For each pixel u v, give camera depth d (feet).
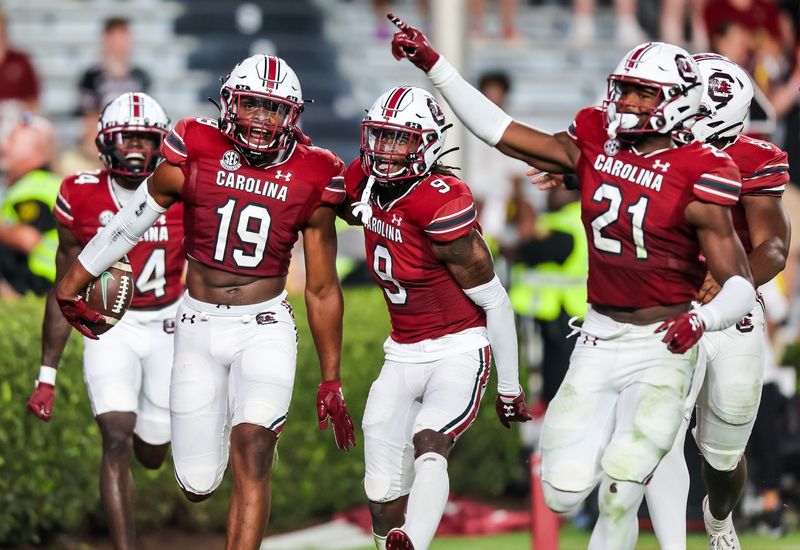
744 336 61.72
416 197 56.65
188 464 59.31
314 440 88.63
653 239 52.31
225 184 57.06
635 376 53.83
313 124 155.74
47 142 100.48
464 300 58.85
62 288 59.88
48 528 80.84
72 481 79.77
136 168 65.00
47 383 66.90
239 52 163.32
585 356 54.85
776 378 86.12
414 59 56.95
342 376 89.30
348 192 58.80
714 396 62.13
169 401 63.31
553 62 163.12
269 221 57.31
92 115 104.42
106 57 129.18
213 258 58.08
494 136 56.85
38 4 165.37
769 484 85.61
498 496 97.55
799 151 125.39
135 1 167.22
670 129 52.13
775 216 59.72
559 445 53.67
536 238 93.25
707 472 64.44
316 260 58.80
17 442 76.95
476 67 160.97
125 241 58.70
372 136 56.29
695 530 83.87
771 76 132.67
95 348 66.69
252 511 56.24
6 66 132.16
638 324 54.03
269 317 58.95
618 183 52.75
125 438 65.41
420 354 59.11
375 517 59.82
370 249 58.90
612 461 52.19
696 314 49.67
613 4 172.45
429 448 56.39
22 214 91.09
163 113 66.28
